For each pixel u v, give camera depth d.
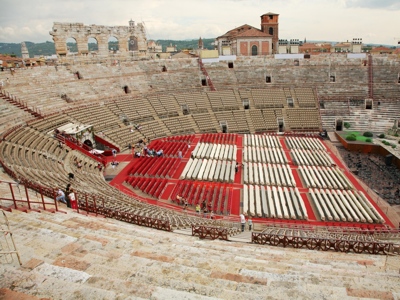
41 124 46.00
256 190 38.66
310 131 67.06
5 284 8.26
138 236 15.45
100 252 11.64
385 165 49.78
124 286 8.48
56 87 57.97
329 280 10.42
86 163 43.44
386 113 68.69
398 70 76.19
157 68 75.56
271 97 73.31
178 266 10.67
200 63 79.38
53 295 7.84
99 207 23.34
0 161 27.62
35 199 20.34
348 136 58.78
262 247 18.56
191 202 36.38
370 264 14.88
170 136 61.94
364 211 34.69
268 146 55.72
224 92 73.31
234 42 94.94
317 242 19.08
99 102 61.22
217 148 53.75
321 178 43.09
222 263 11.78
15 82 52.12
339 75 77.38
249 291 9.03
